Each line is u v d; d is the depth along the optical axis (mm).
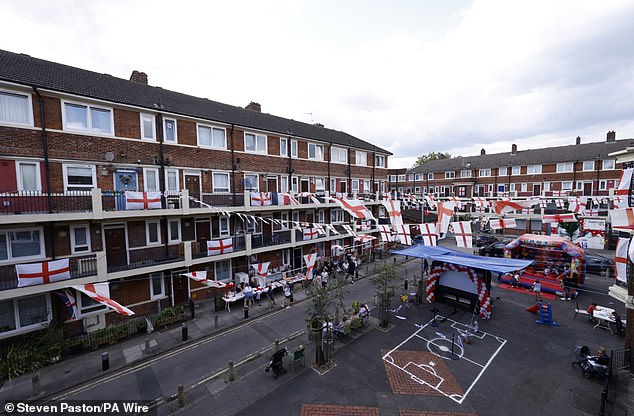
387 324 13961
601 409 8031
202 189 16688
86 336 11891
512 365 10562
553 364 10578
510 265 13695
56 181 12125
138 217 14062
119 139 13727
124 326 12633
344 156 26469
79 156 12625
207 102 21031
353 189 27438
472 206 38156
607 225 27953
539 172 36719
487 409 8445
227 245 15688
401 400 8828
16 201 10992
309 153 23250
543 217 15016
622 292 10320
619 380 9398
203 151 16672
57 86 12516
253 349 11891
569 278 18359
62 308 12383
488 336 12727
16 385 9656
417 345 12055
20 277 9898
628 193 9852
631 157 10555
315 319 11383
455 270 15930
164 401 8914
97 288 10594
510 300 17031
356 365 10648
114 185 13625
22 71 12477
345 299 17375
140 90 16891
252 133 19234
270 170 20250
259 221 19672
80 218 11477
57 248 12180
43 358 10672
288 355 11312
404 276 21812
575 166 33719
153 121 14859
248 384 9648
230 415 8297
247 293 15625
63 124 12273
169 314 13984
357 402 8758
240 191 18484
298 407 8570
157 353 11531
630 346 9961
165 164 15086
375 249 28031
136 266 13375
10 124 11078
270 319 14742
